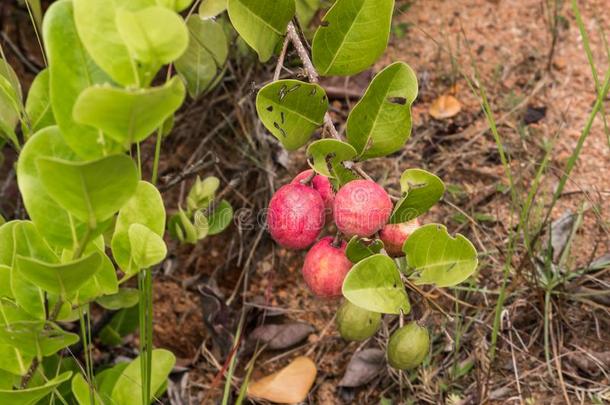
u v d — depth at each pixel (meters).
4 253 0.76
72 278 0.68
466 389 0.94
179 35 0.61
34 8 0.85
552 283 0.95
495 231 1.02
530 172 1.06
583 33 0.91
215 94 1.14
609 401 0.91
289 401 0.97
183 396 1.00
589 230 1.01
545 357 0.95
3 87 0.81
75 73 0.65
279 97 0.75
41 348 0.75
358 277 0.74
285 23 0.79
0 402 0.74
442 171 1.08
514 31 1.15
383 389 0.97
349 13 0.77
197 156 1.12
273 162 1.10
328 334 1.02
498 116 1.11
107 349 1.02
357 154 0.78
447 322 0.97
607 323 0.96
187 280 1.07
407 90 0.76
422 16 1.17
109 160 0.61
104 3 0.63
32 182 0.68
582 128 1.08
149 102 0.60
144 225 0.75
